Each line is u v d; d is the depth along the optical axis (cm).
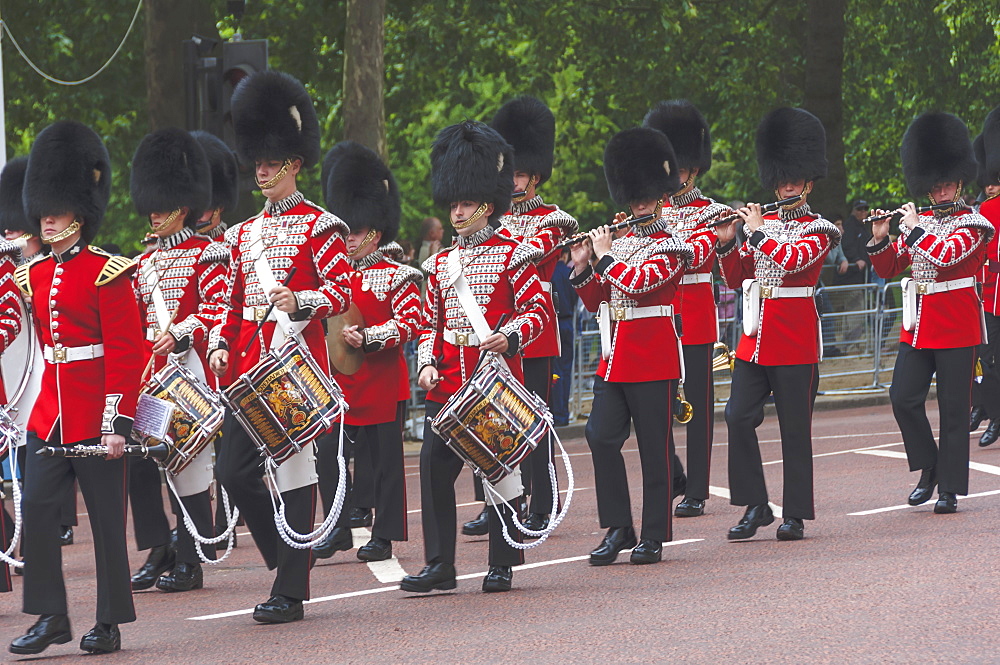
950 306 1570
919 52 4784
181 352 1371
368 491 1616
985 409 2114
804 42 4650
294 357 1112
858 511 1605
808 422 1446
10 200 1681
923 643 974
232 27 3894
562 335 2584
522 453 1186
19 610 1303
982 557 1265
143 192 1421
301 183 4416
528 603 1172
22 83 3894
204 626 1149
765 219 1512
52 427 1050
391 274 1547
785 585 1188
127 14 3803
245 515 1166
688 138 1730
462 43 3959
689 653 972
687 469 1681
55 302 1052
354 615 1155
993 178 2148
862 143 5244
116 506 1060
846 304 2995
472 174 1218
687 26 4334
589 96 4619
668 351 1360
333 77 4066
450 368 1227
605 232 1359
